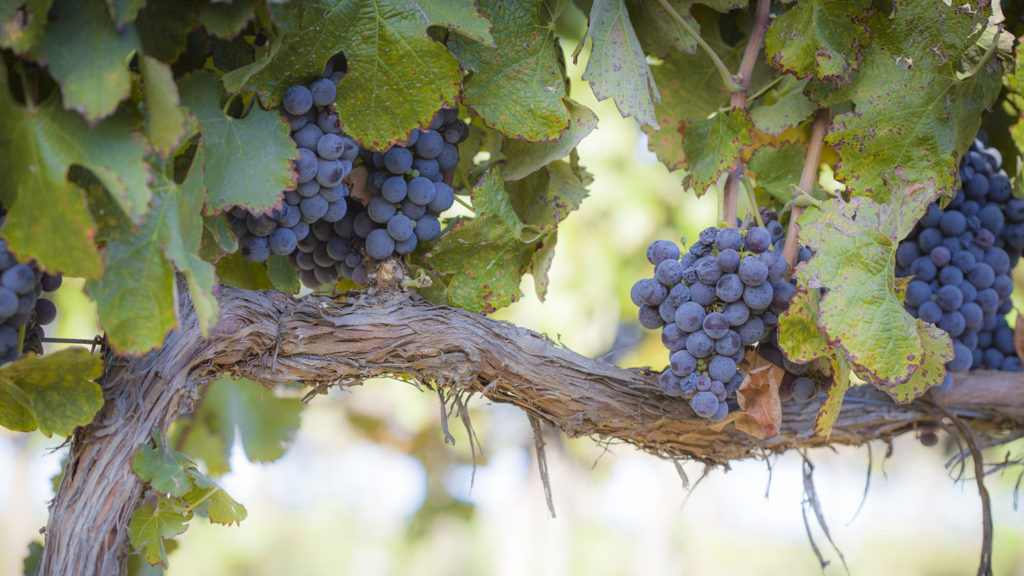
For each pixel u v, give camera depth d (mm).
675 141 1763
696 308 1572
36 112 1472
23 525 5215
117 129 1475
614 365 1656
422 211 1615
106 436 1526
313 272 1675
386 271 1615
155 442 1542
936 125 1622
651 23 1673
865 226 1588
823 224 1592
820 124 1666
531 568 4332
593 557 6156
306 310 1588
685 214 3564
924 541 8156
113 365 1538
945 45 1616
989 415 1728
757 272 1561
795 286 1603
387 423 4176
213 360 1565
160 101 1472
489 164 1677
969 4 1608
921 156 1620
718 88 1752
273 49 1526
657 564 4980
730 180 1653
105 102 1457
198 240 1505
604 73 1605
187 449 1931
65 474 1531
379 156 1601
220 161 1535
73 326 2777
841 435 1710
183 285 1568
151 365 1540
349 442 5191
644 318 1611
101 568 1522
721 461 1688
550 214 1671
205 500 1566
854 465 5742
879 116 1624
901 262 1714
